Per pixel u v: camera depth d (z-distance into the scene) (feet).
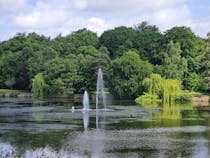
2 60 633.61
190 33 515.09
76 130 208.54
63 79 485.97
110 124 230.07
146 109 317.42
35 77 497.46
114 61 440.45
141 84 415.23
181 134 195.62
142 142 176.35
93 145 169.89
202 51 482.69
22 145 169.78
